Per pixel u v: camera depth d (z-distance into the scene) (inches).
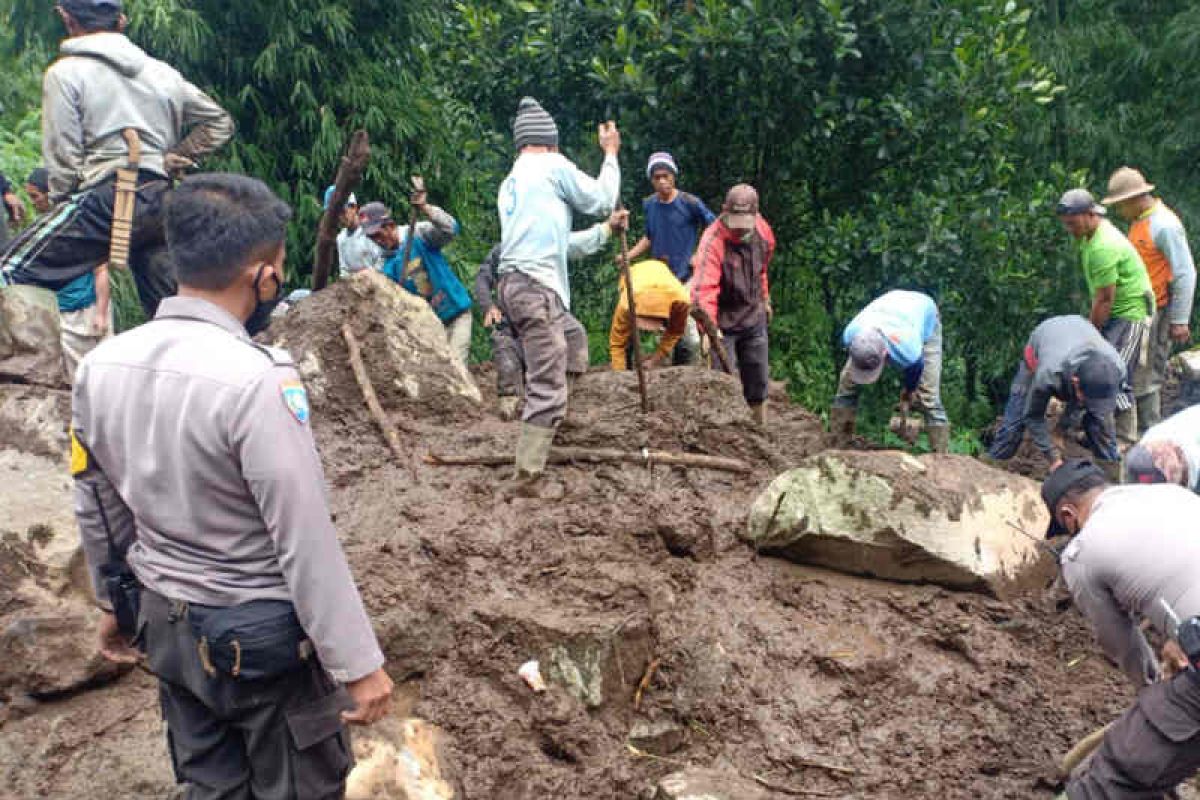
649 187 396.2
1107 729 115.6
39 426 149.7
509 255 165.0
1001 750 132.9
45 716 126.8
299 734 83.1
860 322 222.1
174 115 164.2
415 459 178.1
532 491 169.2
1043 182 437.4
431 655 138.1
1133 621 118.0
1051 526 125.7
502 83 388.2
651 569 155.1
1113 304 244.5
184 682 83.3
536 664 135.8
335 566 78.7
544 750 132.0
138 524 83.0
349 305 193.2
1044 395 215.5
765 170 402.3
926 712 136.5
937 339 229.5
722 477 185.0
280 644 80.1
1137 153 498.0
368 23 399.9
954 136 377.7
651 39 366.0
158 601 82.3
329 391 185.9
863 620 149.6
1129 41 501.4
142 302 170.7
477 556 152.6
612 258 414.3
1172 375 310.0
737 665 139.9
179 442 77.7
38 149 407.8
